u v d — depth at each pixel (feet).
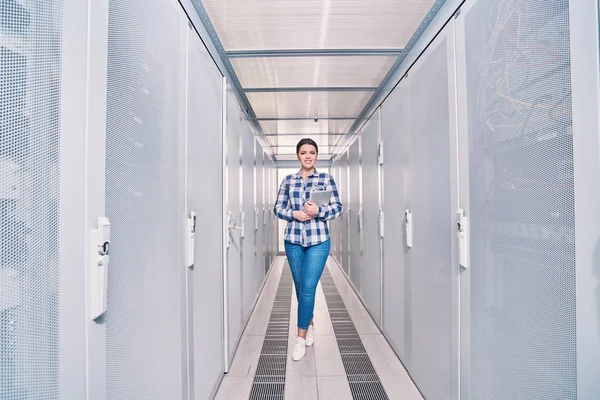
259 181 11.25
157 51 3.08
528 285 2.69
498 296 3.08
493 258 3.15
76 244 2.00
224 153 5.69
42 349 1.74
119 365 2.47
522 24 2.71
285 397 4.99
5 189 1.54
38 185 1.72
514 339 2.86
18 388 1.61
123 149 2.53
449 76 4.02
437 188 4.41
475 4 3.41
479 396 3.41
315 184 6.72
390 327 6.79
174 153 3.46
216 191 5.16
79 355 2.02
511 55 2.85
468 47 3.57
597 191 2.16
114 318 2.41
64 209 1.90
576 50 2.25
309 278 6.31
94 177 2.16
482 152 3.32
